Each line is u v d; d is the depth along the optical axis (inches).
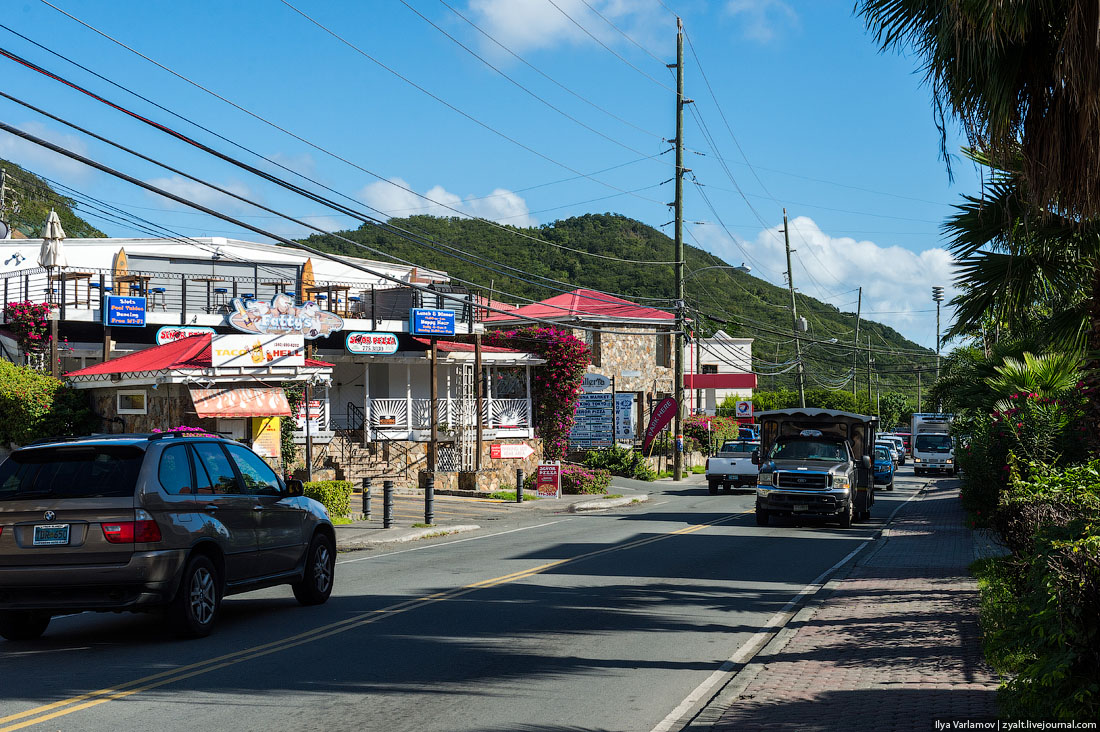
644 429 2011.6
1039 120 349.1
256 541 430.0
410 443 1411.2
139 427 1013.8
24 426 1029.2
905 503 1283.2
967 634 370.6
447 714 276.7
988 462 755.4
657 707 286.8
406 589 528.7
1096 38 307.0
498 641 384.5
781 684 302.8
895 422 3914.9
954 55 345.7
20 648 376.2
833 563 649.0
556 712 279.9
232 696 296.4
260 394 961.5
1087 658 231.5
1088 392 469.1
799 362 2298.2
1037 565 257.6
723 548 739.4
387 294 1534.2
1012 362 855.7
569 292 2047.2
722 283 3432.6
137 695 297.3
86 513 364.5
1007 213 384.5
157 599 368.5
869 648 352.8
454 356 1488.7
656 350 2106.3
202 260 1491.1
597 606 470.0
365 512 995.9
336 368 1476.4
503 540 820.6
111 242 1540.4
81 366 1336.1
